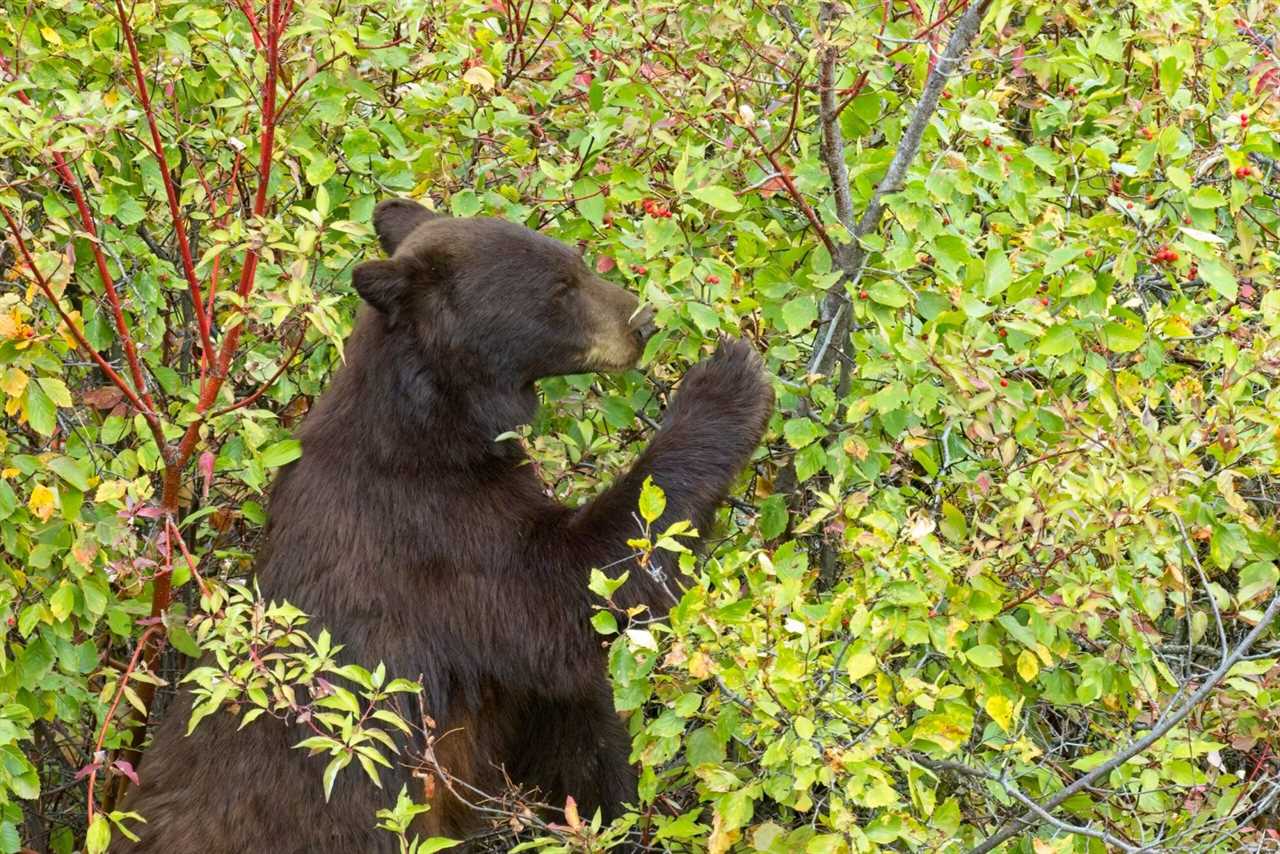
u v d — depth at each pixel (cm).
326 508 574
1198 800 536
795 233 659
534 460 589
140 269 648
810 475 582
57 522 564
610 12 641
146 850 564
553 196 656
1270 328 569
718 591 483
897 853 498
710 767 481
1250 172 545
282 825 552
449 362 582
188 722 577
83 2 648
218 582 582
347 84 633
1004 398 532
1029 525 537
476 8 669
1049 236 575
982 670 535
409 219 640
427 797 551
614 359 615
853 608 493
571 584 570
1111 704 547
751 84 616
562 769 635
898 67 677
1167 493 516
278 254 657
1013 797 519
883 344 559
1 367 511
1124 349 538
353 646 559
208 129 634
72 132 538
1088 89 672
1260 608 590
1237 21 613
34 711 590
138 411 584
